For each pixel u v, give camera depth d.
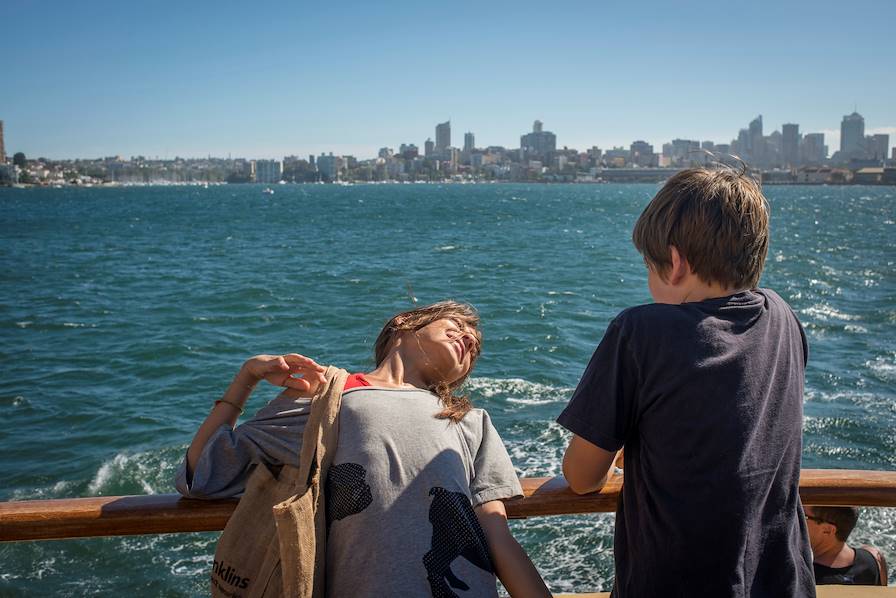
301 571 1.68
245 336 18.69
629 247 41.50
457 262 34.12
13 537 1.98
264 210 88.81
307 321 20.47
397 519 1.76
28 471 10.34
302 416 1.94
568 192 185.12
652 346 1.66
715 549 1.61
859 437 10.34
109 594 7.01
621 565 1.82
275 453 1.90
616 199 130.75
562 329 18.34
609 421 1.71
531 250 39.78
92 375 15.09
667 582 1.65
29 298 24.41
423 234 51.19
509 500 2.09
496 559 1.88
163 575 7.27
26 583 7.17
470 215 75.94
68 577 7.26
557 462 9.38
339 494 1.79
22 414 12.62
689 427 1.62
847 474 2.28
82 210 89.81
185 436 11.58
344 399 1.92
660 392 1.64
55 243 45.25
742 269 1.72
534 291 24.97
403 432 1.86
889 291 23.38
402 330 2.22
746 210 1.72
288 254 38.19
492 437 2.05
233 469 1.94
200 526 2.02
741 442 1.61
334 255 37.56
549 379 13.52
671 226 1.75
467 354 2.21
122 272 31.14
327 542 1.79
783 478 1.69
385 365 2.15
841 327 17.61
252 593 1.77
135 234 52.06
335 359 16.66
